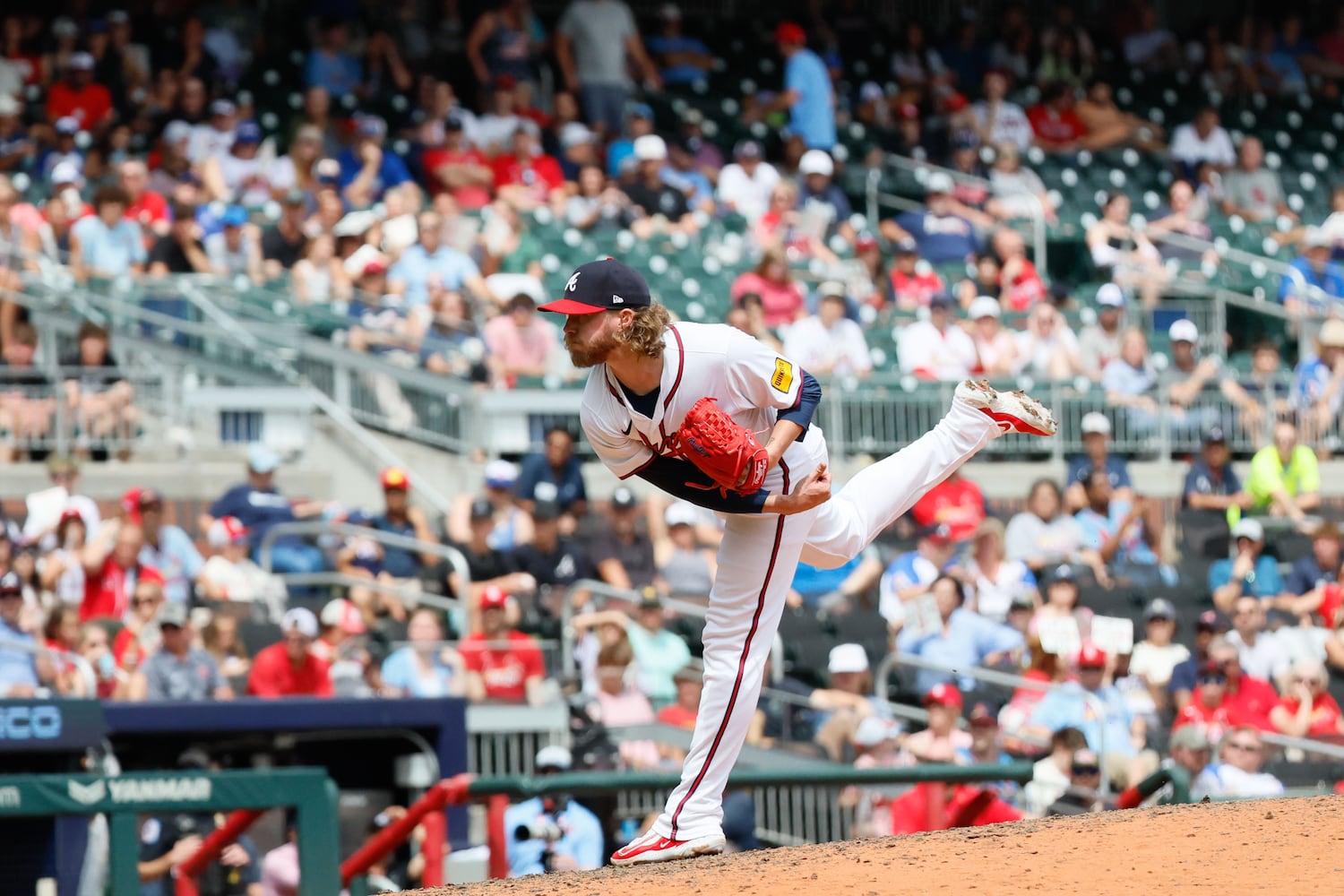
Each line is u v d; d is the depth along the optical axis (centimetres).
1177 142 7119
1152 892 1517
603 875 1738
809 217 5828
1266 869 1571
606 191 5681
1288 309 5834
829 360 5016
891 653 4034
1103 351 5338
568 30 6450
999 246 5897
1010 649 3919
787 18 7681
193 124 5612
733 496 1717
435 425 4738
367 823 3059
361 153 5588
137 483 4331
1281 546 4697
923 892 1560
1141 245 6172
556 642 3797
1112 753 3606
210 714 2819
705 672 1803
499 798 2536
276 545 4053
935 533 4172
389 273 5022
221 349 4688
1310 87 7975
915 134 6750
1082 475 4734
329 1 6419
